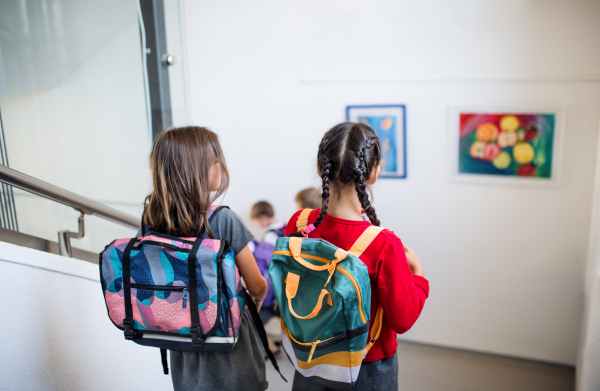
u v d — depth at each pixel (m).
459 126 2.33
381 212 2.59
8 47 1.79
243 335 1.07
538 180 2.22
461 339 2.55
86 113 2.08
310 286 0.88
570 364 2.31
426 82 2.36
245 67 2.72
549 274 2.29
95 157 2.13
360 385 0.99
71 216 1.96
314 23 2.53
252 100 2.76
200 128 1.04
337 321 0.83
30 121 1.87
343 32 2.48
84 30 2.01
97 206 1.38
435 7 2.26
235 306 0.96
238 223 1.04
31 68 1.88
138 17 2.03
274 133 2.76
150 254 0.95
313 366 0.88
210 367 1.03
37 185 1.17
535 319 2.36
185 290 0.93
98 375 1.36
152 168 1.01
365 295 0.82
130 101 2.09
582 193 2.15
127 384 1.45
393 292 0.86
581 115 2.09
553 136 2.15
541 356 2.38
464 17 2.22
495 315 2.45
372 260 0.87
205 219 1.00
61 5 1.95
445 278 2.52
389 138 2.49
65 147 2.04
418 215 2.52
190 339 0.98
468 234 2.43
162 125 2.13
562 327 2.31
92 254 1.51
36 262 1.18
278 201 2.86
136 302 0.97
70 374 1.29
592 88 2.05
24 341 1.18
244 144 2.84
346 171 0.91
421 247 2.54
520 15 2.11
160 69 2.08
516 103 2.19
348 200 0.94
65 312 1.26
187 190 0.98
